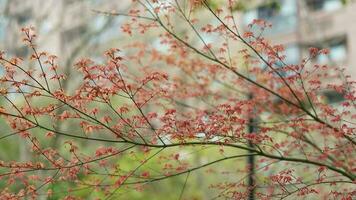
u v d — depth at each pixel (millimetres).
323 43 17281
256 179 7348
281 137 9016
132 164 9414
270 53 6570
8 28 16047
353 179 6805
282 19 21844
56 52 19141
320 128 7457
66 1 17688
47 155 6133
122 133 5941
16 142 16797
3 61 5605
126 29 7305
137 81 7367
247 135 6398
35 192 6234
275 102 8375
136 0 7352
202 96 8492
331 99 12766
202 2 6750
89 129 5898
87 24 17234
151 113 6258
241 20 21609
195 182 16500
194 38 13570
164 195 16203
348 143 7395
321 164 6773
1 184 11578
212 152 14984
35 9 17609
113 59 5691
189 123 6117
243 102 7055
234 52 14211
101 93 5648
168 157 7254
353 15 22125
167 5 7105
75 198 6574
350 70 22156
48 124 14469
